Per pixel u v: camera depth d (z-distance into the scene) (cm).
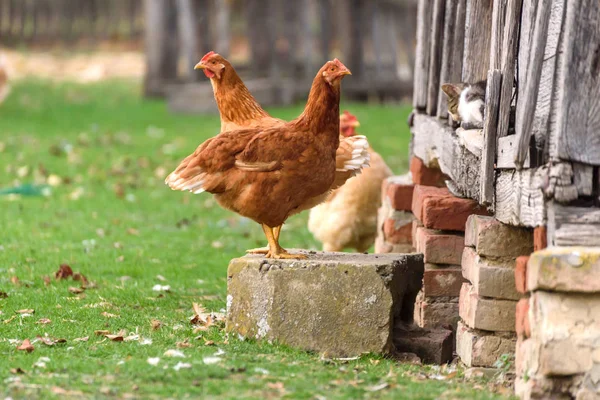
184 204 1466
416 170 943
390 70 2605
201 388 573
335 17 3042
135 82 2948
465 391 593
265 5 2522
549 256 539
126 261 1066
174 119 2298
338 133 711
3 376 594
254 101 792
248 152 684
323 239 1043
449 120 833
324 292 693
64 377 594
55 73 3002
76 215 1345
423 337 734
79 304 848
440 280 820
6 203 1411
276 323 700
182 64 2802
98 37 3403
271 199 691
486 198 664
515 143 597
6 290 895
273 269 700
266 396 560
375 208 1023
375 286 688
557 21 565
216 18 2714
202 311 820
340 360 675
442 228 813
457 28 845
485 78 795
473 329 676
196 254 1141
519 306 595
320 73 695
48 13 3316
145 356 649
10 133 2016
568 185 550
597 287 538
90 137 1995
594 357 540
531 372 557
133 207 1427
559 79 560
